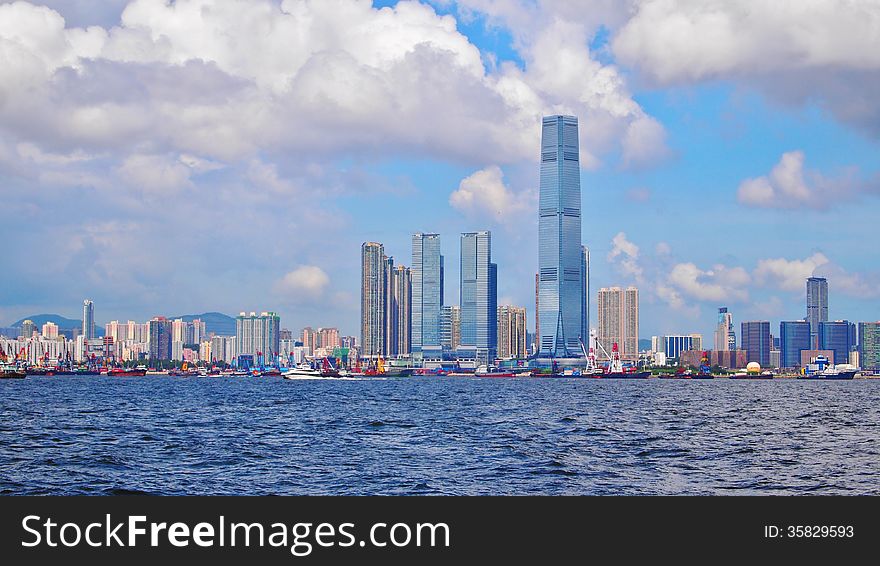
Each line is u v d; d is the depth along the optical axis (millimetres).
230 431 141250
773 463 96250
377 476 86938
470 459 99438
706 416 184625
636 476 86562
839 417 182500
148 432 139375
